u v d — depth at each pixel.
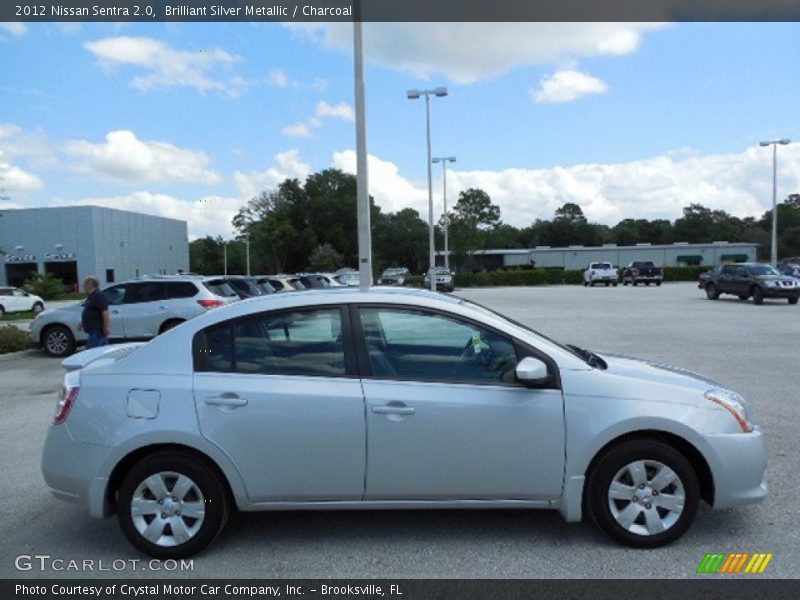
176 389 3.93
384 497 3.94
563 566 3.74
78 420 3.96
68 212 57.62
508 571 3.69
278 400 3.89
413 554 3.94
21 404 8.80
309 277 21.52
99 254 58.38
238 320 4.11
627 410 3.88
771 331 16.06
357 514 4.57
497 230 97.62
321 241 96.69
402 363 4.04
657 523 3.90
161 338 4.12
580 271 58.22
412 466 3.89
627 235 124.44
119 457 3.90
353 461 3.89
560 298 32.59
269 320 4.10
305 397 3.89
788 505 4.56
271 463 3.89
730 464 3.91
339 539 4.18
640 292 37.91
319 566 3.82
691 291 38.25
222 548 4.08
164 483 3.95
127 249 63.12
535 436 3.88
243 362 4.03
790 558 3.79
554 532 4.21
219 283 14.18
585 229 124.06
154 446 3.96
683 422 3.88
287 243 93.38
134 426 3.89
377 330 4.09
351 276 31.53
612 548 3.95
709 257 73.38
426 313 4.11
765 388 8.69
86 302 10.05
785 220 113.50
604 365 4.27
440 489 3.92
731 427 3.95
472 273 58.84
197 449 3.89
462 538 4.15
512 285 57.50
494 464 3.89
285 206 98.62
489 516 4.49
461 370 4.03
